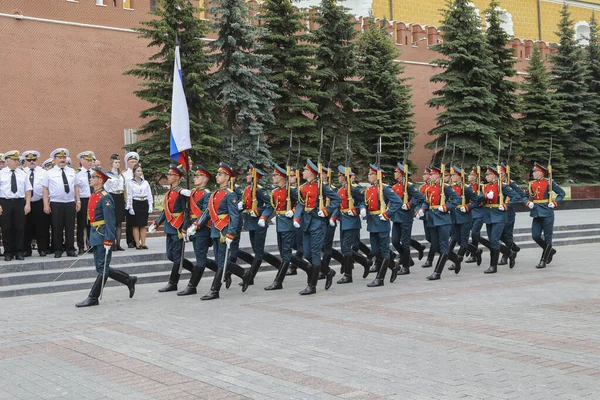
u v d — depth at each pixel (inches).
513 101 1306.6
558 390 247.3
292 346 318.3
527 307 412.8
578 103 1417.3
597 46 1525.6
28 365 295.1
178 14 925.2
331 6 1109.1
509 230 623.2
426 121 1427.2
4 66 917.2
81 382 267.7
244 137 971.3
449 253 574.9
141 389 256.8
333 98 1115.9
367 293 476.1
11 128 921.5
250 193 508.7
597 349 307.0
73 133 974.4
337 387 253.6
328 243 514.9
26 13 938.1
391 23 1386.6
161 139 907.4
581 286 497.0
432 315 390.9
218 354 305.7
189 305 434.9
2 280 495.2
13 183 554.3
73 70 976.9
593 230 898.7
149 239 754.2
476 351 305.1
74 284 507.5
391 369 277.0
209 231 474.3
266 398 242.8
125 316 401.1
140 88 1037.8
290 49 1047.6
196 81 922.1
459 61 1210.0
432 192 581.9
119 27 1021.2
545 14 1895.9
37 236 586.9
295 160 1031.6
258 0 1268.5
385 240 511.5
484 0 1786.4
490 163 1203.9
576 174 1454.2
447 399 238.7
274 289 496.1
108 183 610.2
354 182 540.1
